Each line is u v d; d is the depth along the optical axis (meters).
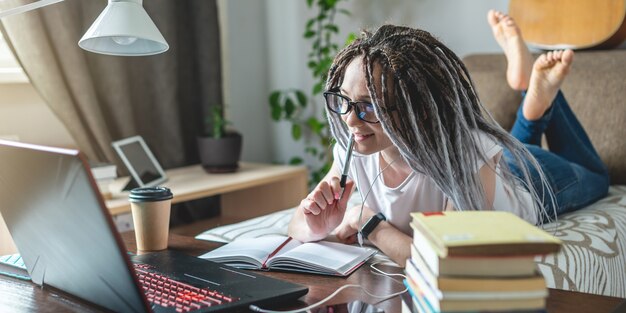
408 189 1.32
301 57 3.15
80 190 0.75
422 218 0.77
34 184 0.82
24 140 2.29
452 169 1.13
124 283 0.80
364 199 1.30
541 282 0.68
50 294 0.96
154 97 2.65
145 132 2.64
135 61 2.58
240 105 3.17
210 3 2.83
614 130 2.19
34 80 2.20
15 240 0.98
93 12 2.37
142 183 2.24
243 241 1.25
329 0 2.79
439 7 2.73
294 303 0.91
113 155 2.43
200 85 2.85
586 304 0.87
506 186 1.45
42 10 2.23
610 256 1.53
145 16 1.26
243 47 3.17
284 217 1.76
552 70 1.84
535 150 1.82
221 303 0.86
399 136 1.10
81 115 2.36
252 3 3.20
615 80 2.21
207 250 1.22
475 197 1.14
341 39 3.02
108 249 0.77
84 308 0.90
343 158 1.41
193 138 2.86
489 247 0.66
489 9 2.61
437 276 0.69
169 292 0.92
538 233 0.70
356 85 1.12
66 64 2.30
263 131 3.30
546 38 2.41
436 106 1.11
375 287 0.98
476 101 1.23
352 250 1.17
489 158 1.22
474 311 0.68
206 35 2.82
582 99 2.24
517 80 2.06
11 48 2.17
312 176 3.17
